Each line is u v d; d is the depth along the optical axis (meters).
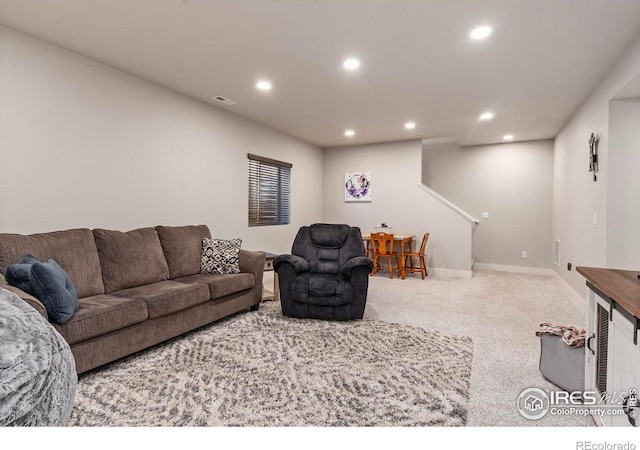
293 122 5.07
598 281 1.66
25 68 2.58
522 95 3.81
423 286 5.02
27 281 1.98
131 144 3.34
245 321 3.28
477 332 3.03
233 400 1.91
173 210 3.80
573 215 4.46
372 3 2.17
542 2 2.14
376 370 2.29
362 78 3.39
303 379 2.16
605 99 3.21
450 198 6.88
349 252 3.68
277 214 5.66
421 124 5.11
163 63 3.09
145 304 2.46
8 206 2.51
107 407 1.84
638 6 2.16
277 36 2.61
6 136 2.49
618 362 1.43
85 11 2.29
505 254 6.45
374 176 6.56
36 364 0.89
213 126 4.30
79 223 2.94
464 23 2.39
